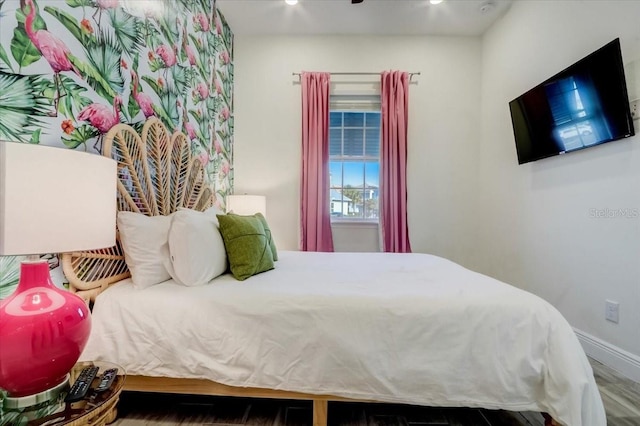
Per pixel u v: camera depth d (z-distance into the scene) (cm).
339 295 131
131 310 127
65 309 86
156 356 124
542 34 245
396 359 119
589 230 201
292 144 340
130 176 155
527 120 250
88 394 89
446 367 117
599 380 169
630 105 173
